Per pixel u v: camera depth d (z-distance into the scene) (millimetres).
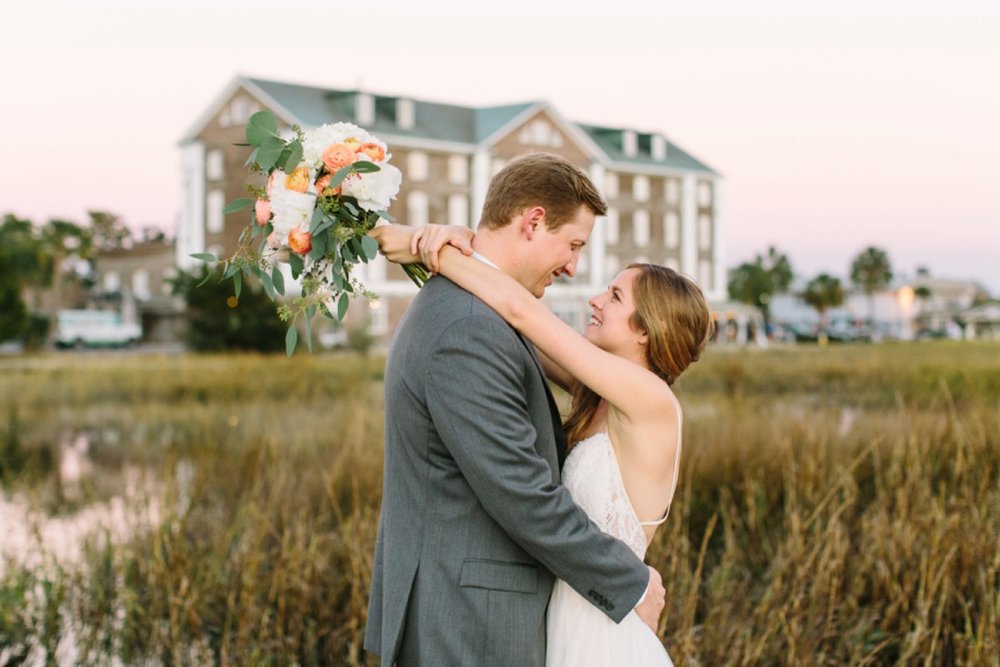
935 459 6066
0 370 15820
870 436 6734
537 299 2309
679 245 54562
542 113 45469
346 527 4789
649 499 2348
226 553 4703
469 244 2275
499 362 2078
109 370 14484
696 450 6324
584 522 2113
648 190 53062
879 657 3773
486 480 2041
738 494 5758
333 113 39406
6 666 3818
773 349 25516
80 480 7508
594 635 2236
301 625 4090
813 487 5461
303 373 13539
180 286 23516
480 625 2100
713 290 57188
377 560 2436
